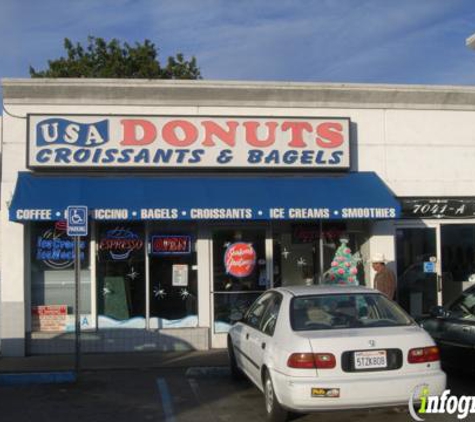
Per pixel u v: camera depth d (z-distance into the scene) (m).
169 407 8.38
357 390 6.61
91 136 12.26
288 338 7.02
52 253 12.53
